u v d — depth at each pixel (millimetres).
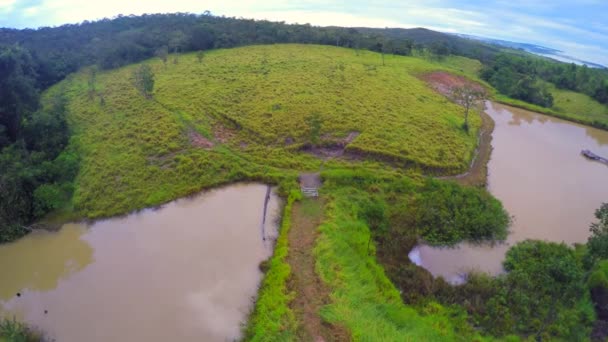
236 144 47156
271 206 36812
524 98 73562
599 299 25719
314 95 60031
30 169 38656
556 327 23500
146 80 59250
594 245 26922
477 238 32562
